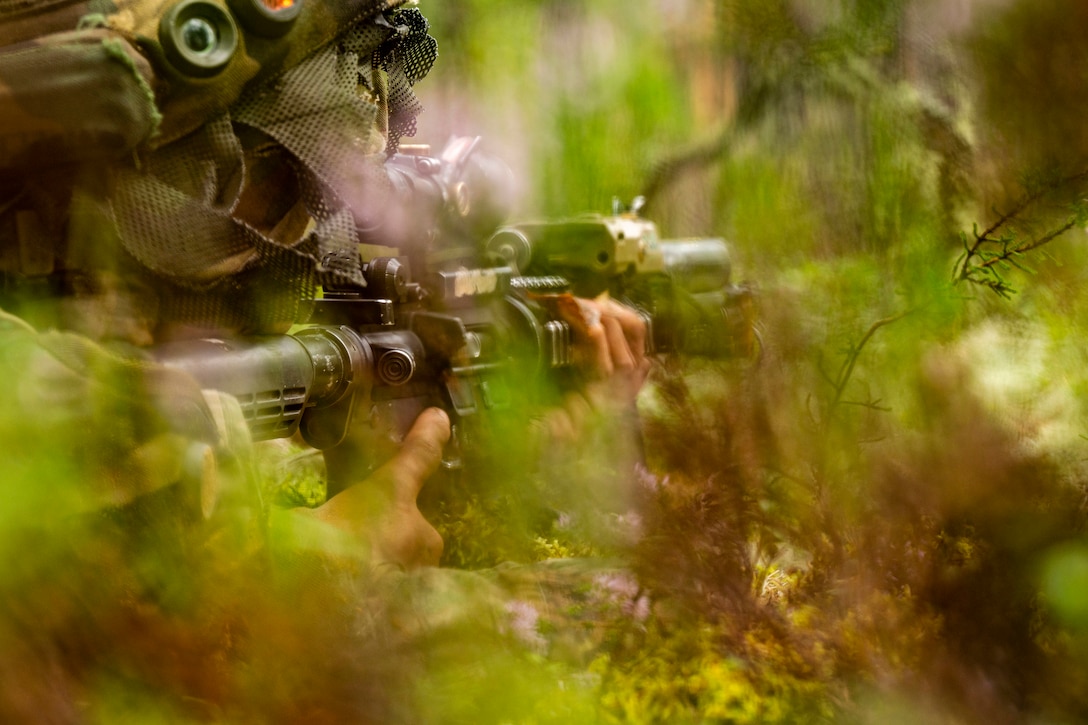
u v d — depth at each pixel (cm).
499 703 105
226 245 133
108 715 92
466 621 116
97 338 123
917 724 102
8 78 112
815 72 311
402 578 126
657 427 146
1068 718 102
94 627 96
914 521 117
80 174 124
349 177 143
